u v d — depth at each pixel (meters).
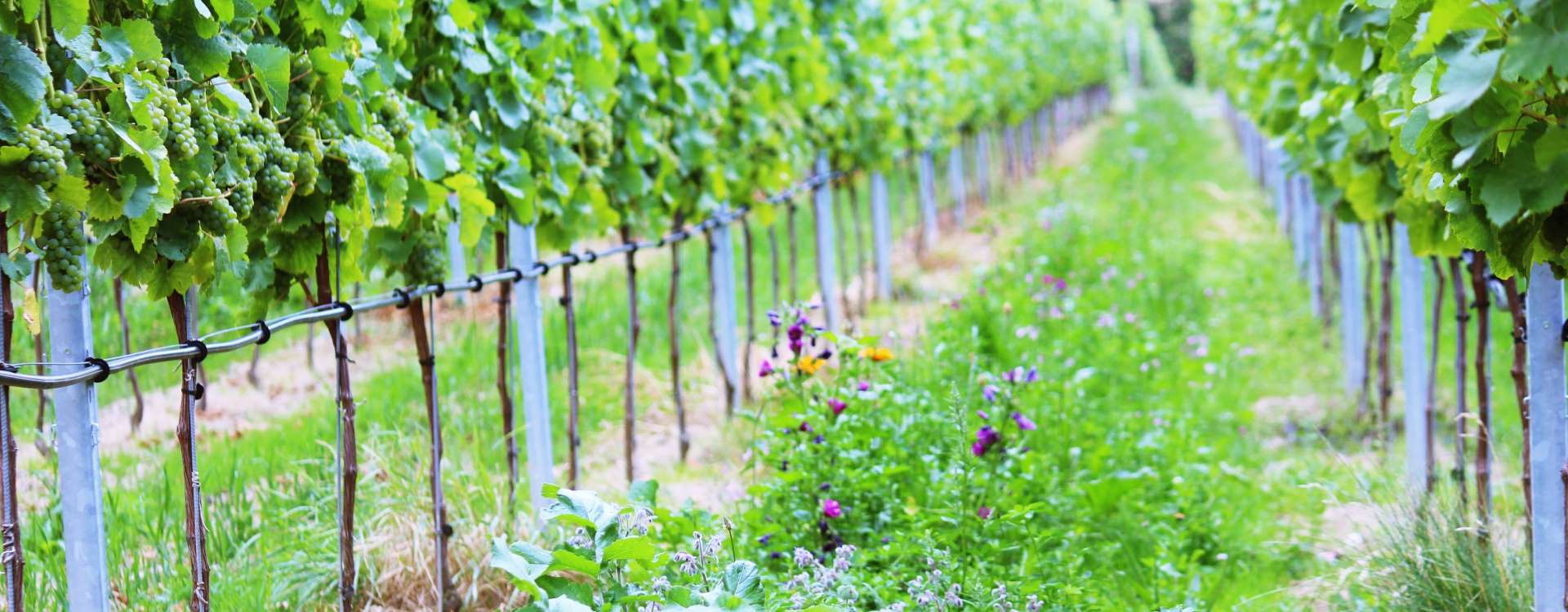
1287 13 6.04
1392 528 3.95
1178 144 19.94
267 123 2.69
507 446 4.37
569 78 4.61
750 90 6.46
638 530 3.12
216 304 6.99
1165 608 3.55
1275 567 4.37
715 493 4.96
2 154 2.01
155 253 2.53
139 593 3.65
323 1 2.95
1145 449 5.12
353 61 3.19
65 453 2.53
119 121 2.25
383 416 5.25
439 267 3.75
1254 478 5.29
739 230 10.52
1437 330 4.96
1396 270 9.19
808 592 3.22
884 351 4.59
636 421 6.00
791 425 4.24
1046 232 9.67
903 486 4.40
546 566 2.87
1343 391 6.71
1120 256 8.98
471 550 3.88
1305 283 9.43
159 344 6.34
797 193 7.64
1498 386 6.23
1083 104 27.61
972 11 12.85
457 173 3.85
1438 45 2.17
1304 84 5.52
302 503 4.25
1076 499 4.56
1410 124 2.48
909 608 3.33
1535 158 2.17
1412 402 5.13
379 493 4.09
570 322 4.81
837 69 8.00
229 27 2.69
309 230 3.18
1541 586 2.95
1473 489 4.73
